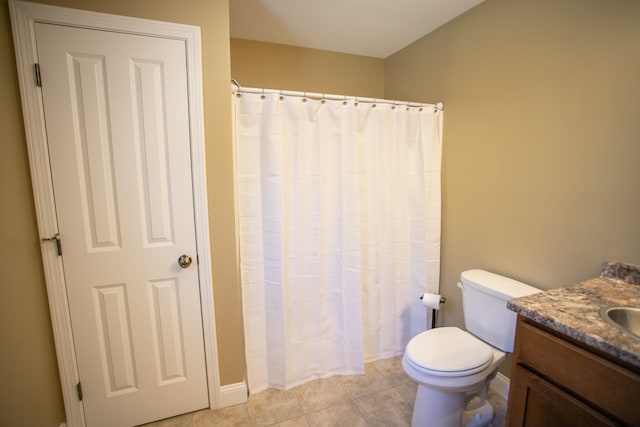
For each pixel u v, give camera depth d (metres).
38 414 1.29
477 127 1.77
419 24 1.97
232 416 1.61
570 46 1.31
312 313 1.85
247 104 1.56
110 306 1.44
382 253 1.99
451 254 2.02
